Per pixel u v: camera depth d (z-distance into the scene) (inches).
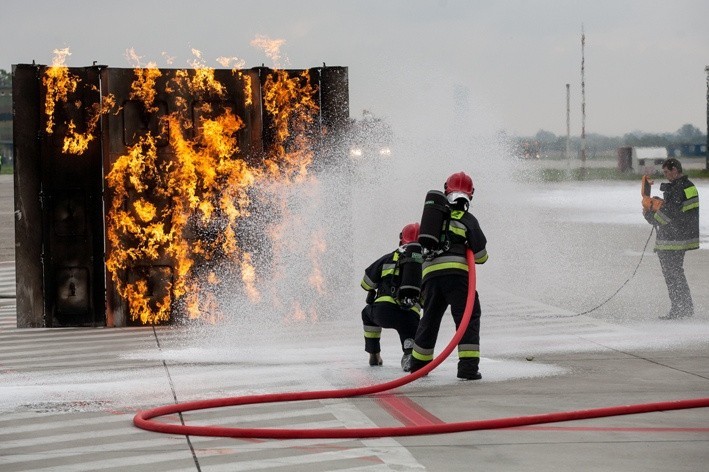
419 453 277.7
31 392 375.9
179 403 344.5
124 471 264.5
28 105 568.1
